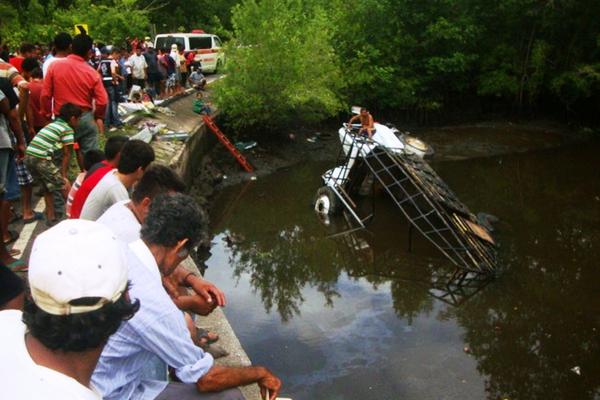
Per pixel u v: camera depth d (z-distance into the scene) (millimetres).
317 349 7215
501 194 15086
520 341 7672
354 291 9258
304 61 17562
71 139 5762
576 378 6848
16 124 5531
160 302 2186
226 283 9414
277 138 18906
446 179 16641
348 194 13203
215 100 17297
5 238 5473
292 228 12352
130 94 14531
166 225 2381
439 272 10055
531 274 9883
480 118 24469
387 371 6742
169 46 22984
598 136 22516
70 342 1245
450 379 6660
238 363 4277
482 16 23250
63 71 5879
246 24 17328
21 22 19141
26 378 1231
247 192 14789
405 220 12758
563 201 14500
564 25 22984
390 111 23609
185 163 11977
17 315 1419
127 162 3727
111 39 19281
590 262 10406
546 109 24891
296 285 9469
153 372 2484
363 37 22062
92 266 1266
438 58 22328
